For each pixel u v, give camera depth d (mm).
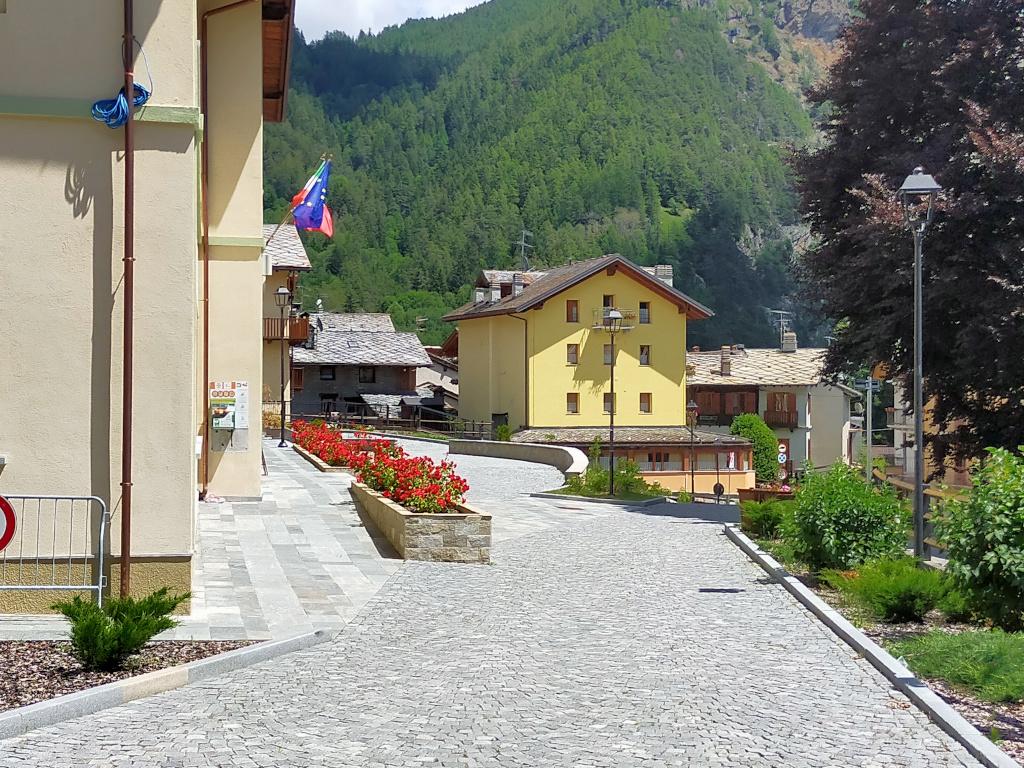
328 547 16078
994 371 22906
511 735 6953
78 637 8203
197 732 6965
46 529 10844
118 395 10953
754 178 183250
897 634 10492
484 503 26250
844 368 26859
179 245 11039
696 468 63250
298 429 38344
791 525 14703
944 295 22453
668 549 17922
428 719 7332
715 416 74250
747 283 142875
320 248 150875
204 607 11383
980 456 25219
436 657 9422
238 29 21359
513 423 65125
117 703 7699
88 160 10969
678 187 174500
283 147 160250
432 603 12227
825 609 11570
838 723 7328
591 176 171750
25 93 10852
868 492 14188
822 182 26078
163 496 10961
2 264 10828
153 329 10969
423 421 70688
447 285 147625
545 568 15352
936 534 10266
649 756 6516
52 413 10867
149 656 8898
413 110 193500
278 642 9594
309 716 7391
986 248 22547
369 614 11461
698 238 149125
